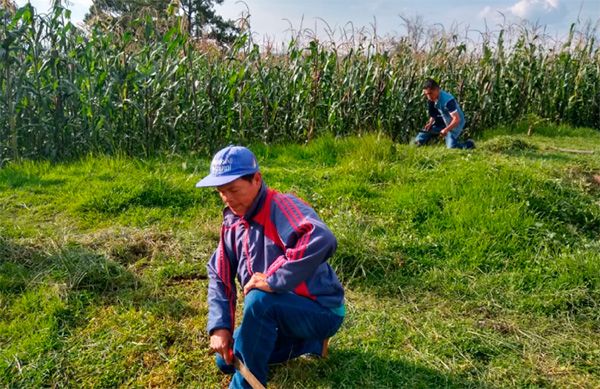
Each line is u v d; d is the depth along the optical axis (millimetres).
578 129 11047
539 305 3764
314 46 8766
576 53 12180
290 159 7387
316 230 2393
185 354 3180
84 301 3707
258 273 2518
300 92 8797
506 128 10781
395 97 9648
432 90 8281
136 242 4535
